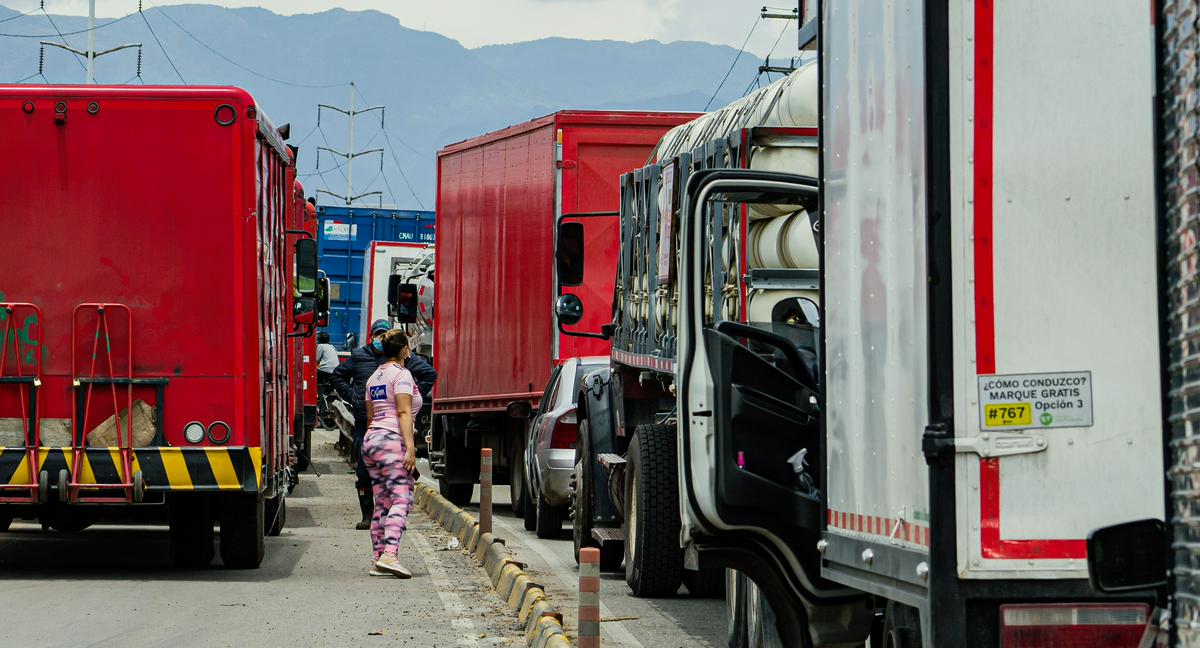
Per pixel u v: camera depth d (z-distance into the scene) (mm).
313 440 52375
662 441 14727
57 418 15750
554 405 21609
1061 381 6348
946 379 6355
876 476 7262
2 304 15828
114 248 15906
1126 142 6418
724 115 14414
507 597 14695
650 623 13430
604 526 17297
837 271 7941
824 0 8289
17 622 12992
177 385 15867
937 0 6453
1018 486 6328
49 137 15930
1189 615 5000
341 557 18875
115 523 22938
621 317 16859
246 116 16016
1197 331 4949
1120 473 6340
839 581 7887
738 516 9539
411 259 48906
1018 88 6422
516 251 25047
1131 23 6434
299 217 27438
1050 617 6328
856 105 7609
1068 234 6387
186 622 13117
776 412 9703
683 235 10055
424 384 22844
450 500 28594
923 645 6594
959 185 6395
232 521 17203
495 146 26469
